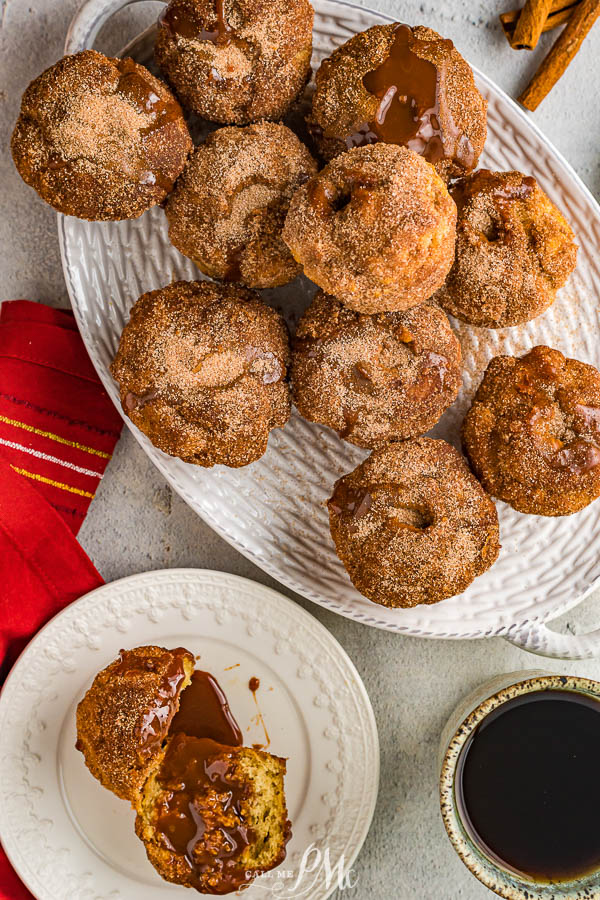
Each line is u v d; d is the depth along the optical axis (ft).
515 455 2.16
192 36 2.08
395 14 2.35
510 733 2.27
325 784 2.33
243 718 2.34
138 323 2.14
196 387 2.11
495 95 2.25
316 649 2.31
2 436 2.32
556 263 2.16
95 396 2.34
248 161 2.10
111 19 2.31
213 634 2.33
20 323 2.32
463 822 2.25
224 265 2.15
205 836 2.19
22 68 2.32
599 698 2.24
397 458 2.16
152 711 2.19
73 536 2.32
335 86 2.11
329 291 2.06
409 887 2.39
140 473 2.38
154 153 2.08
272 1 2.09
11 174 2.34
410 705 2.40
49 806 2.33
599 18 2.35
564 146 2.38
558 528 2.32
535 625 2.29
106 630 2.32
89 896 2.32
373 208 2.01
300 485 2.30
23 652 2.31
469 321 2.21
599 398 2.19
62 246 2.25
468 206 2.15
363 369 2.13
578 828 2.27
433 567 2.14
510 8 2.34
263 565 2.29
